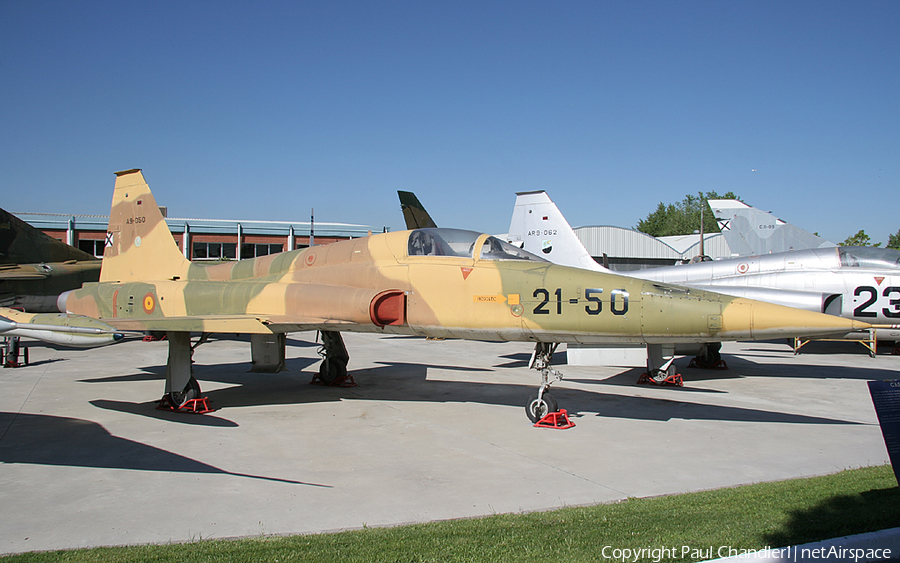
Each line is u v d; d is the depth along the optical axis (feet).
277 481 19.57
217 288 35.32
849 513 15.81
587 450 23.41
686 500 17.40
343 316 29.78
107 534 15.19
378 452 23.06
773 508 16.35
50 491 18.44
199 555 13.51
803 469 20.99
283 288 32.91
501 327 27.73
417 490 18.76
